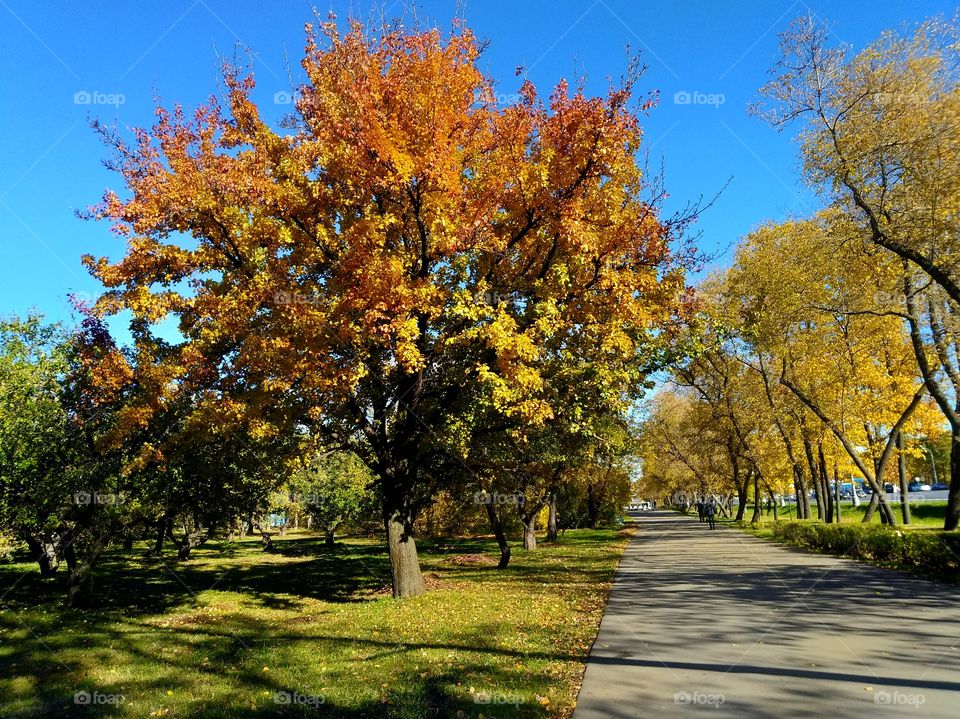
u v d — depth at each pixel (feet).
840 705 17.75
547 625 31.63
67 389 46.52
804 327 71.61
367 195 38.06
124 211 33.22
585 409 40.93
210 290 38.60
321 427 43.50
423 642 28.19
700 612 33.68
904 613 31.55
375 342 36.11
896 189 46.96
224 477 52.54
